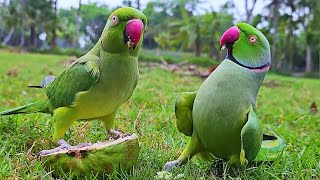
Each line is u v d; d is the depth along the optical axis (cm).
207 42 705
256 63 69
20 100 135
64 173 68
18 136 83
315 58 843
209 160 75
